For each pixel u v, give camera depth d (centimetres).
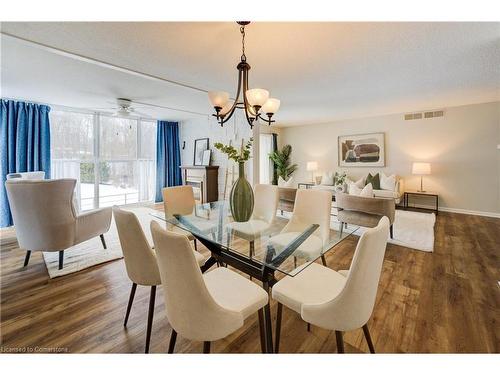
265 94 184
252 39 214
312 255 161
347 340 157
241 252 165
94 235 290
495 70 294
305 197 237
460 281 229
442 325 169
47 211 238
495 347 149
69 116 497
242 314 122
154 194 650
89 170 529
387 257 285
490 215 482
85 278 240
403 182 571
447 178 525
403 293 210
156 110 523
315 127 718
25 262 263
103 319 178
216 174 572
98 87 357
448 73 303
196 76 307
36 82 334
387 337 158
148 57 250
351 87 357
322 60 260
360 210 341
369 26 194
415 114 553
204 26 193
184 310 109
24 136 441
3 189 419
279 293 138
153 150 645
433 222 433
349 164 658
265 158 750
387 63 270
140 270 154
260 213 268
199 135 627
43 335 161
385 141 597
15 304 196
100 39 213
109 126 558
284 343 155
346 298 109
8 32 201
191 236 252
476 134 489
